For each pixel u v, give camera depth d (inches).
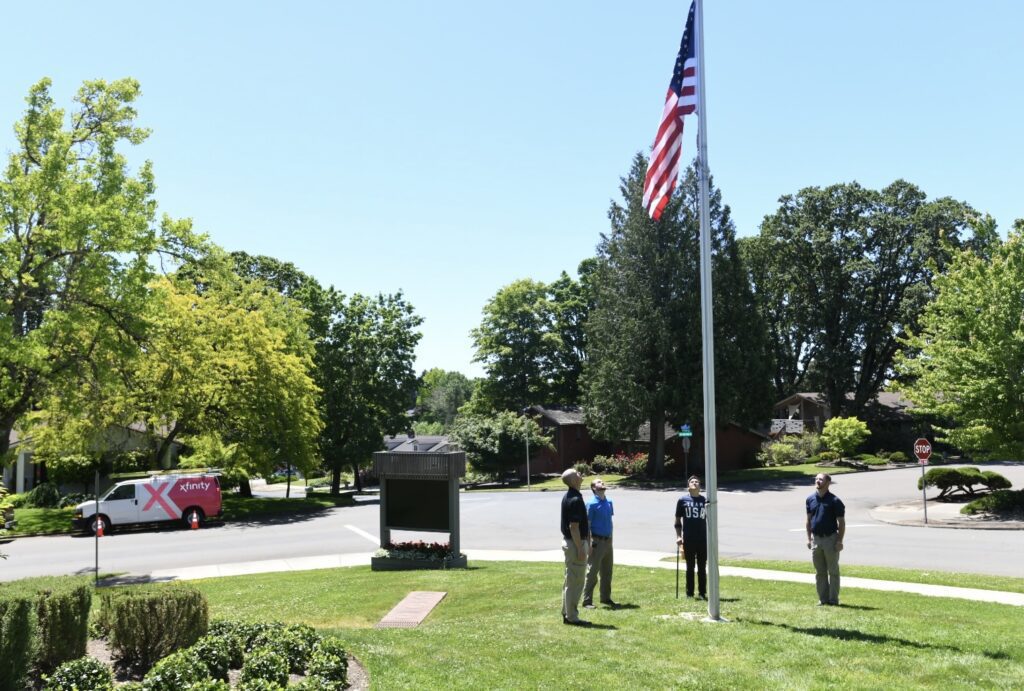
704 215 415.8
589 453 2436.0
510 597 539.5
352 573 730.2
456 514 745.6
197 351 1320.1
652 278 1887.3
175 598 330.0
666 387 1819.6
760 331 1929.1
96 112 1005.2
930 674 300.0
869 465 2071.9
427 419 4793.3
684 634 370.6
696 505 501.0
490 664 315.6
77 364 939.3
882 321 2379.4
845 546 820.0
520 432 2108.8
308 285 2039.9
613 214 2017.7
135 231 916.6
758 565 690.2
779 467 2142.0
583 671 304.5
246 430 1550.2
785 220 2504.9
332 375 2000.5
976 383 1009.5
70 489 1638.8
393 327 2123.5
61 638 311.9
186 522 1267.2
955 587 551.5
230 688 275.3
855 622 397.4
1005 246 1060.5
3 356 805.2
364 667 313.7
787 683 289.7
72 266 896.3
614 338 1918.1
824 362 2389.3
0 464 906.7
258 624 350.9
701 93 419.2
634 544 904.9
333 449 1969.7
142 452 1549.0
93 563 902.4
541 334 2664.9
